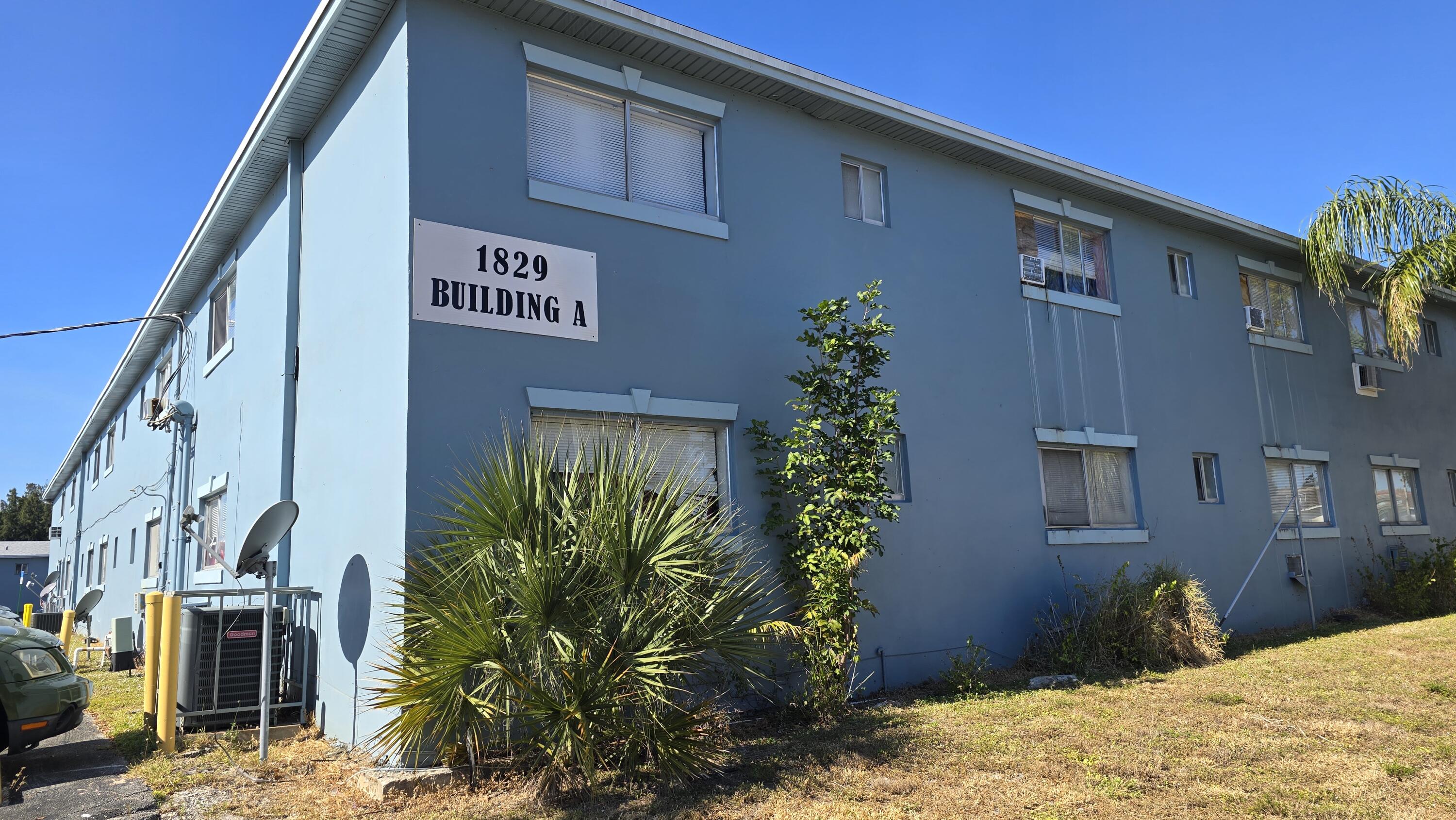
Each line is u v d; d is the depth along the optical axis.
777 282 10.16
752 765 6.99
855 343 9.38
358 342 8.64
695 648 6.58
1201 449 14.30
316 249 9.98
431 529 7.43
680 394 9.15
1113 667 10.91
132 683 12.30
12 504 61.94
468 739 6.59
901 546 10.54
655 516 6.69
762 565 9.27
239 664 8.56
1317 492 16.33
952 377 11.49
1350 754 7.15
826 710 8.51
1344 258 14.21
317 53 9.07
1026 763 6.89
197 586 13.30
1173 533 13.52
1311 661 11.24
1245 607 14.26
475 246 8.11
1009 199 12.73
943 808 5.94
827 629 8.66
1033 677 10.65
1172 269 14.96
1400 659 11.13
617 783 6.50
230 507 12.18
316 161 10.22
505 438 7.91
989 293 12.17
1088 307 13.22
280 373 10.48
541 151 8.91
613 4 8.85
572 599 6.33
